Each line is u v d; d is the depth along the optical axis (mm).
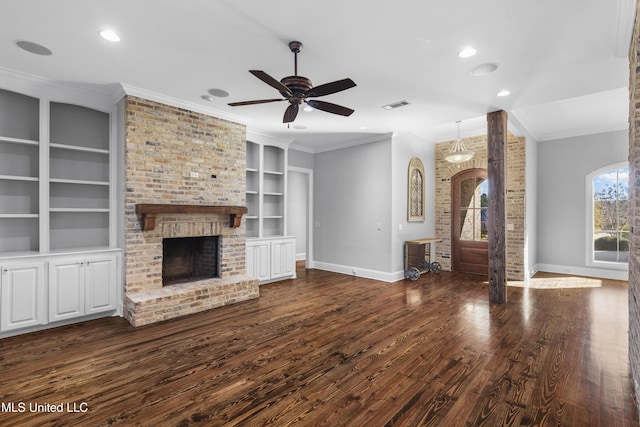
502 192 4387
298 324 3627
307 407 2100
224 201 4668
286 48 2754
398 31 2486
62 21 2371
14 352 2879
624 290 5152
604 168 6082
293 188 8352
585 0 2090
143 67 3143
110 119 3977
